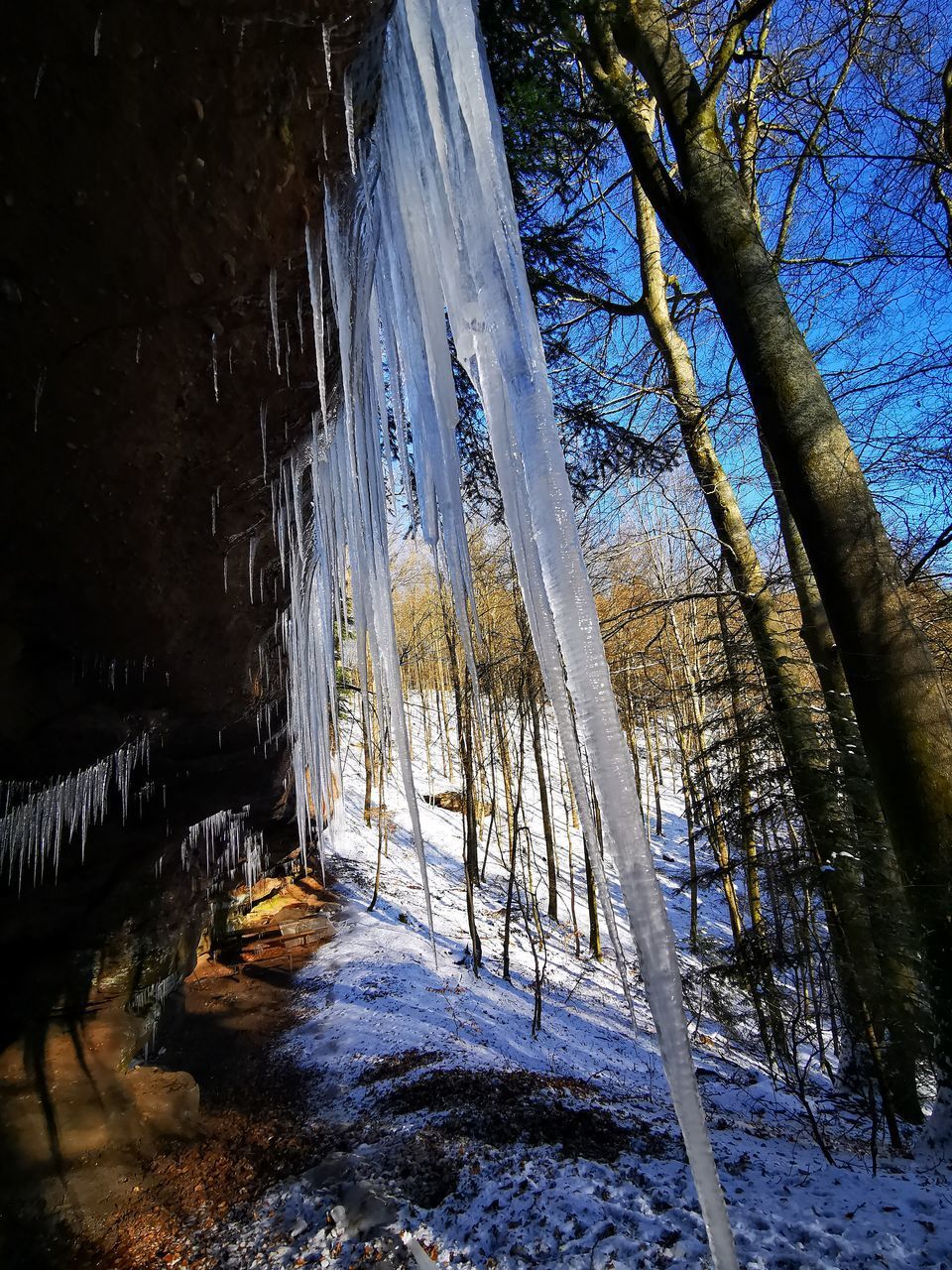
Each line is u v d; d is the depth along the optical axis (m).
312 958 10.49
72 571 2.67
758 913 9.22
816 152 7.59
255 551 3.33
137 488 2.52
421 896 14.02
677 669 14.35
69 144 1.55
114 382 2.12
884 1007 5.64
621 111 6.34
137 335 2.03
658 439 7.59
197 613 3.31
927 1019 5.26
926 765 4.54
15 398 2.01
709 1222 1.36
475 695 2.48
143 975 5.62
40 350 1.93
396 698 2.84
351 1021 7.91
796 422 5.17
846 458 5.07
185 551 2.95
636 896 1.56
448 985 9.35
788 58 7.67
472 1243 3.71
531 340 1.96
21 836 3.70
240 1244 4.07
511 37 4.08
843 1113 6.65
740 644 7.61
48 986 4.57
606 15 5.79
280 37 1.59
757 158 8.54
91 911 4.71
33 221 1.66
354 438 2.98
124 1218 4.30
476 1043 7.39
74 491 2.38
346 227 2.33
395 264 2.56
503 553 11.41
